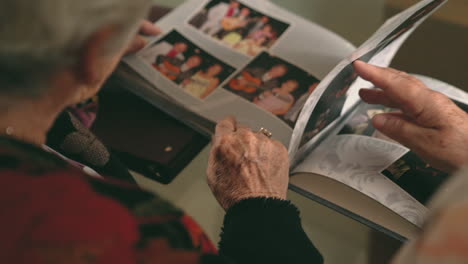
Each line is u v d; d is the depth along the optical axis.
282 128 0.67
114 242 0.26
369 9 1.19
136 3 0.29
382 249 0.92
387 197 0.62
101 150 0.65
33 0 0.25
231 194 0.57
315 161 0.66
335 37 0.76
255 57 0.74
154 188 0.92
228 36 0.77
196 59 0.74
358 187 0.63
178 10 0.79
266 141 0.60
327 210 0.96
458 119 0.57
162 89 0.71
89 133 0.64
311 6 1.20
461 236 0.19
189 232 0.29
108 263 0.25
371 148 0.67
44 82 0.28
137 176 0.93
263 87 0.71
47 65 0.27
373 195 0.62
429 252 0.20
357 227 0.94
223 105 0.69
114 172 0.66
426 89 0.59
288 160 0.60
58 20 0.26
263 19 0.78
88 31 0.27
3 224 0.25
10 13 0.25
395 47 0.70
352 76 0.63
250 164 0.58
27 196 0.26
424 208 0.61
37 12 0.25
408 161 0.65
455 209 0.20
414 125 0.60
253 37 0.77
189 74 0.72
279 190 0.57
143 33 0.76
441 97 0.59
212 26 0.78
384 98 0.66
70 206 0.26
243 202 0.54
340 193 0.64
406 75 0.60
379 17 1.18
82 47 0.29
